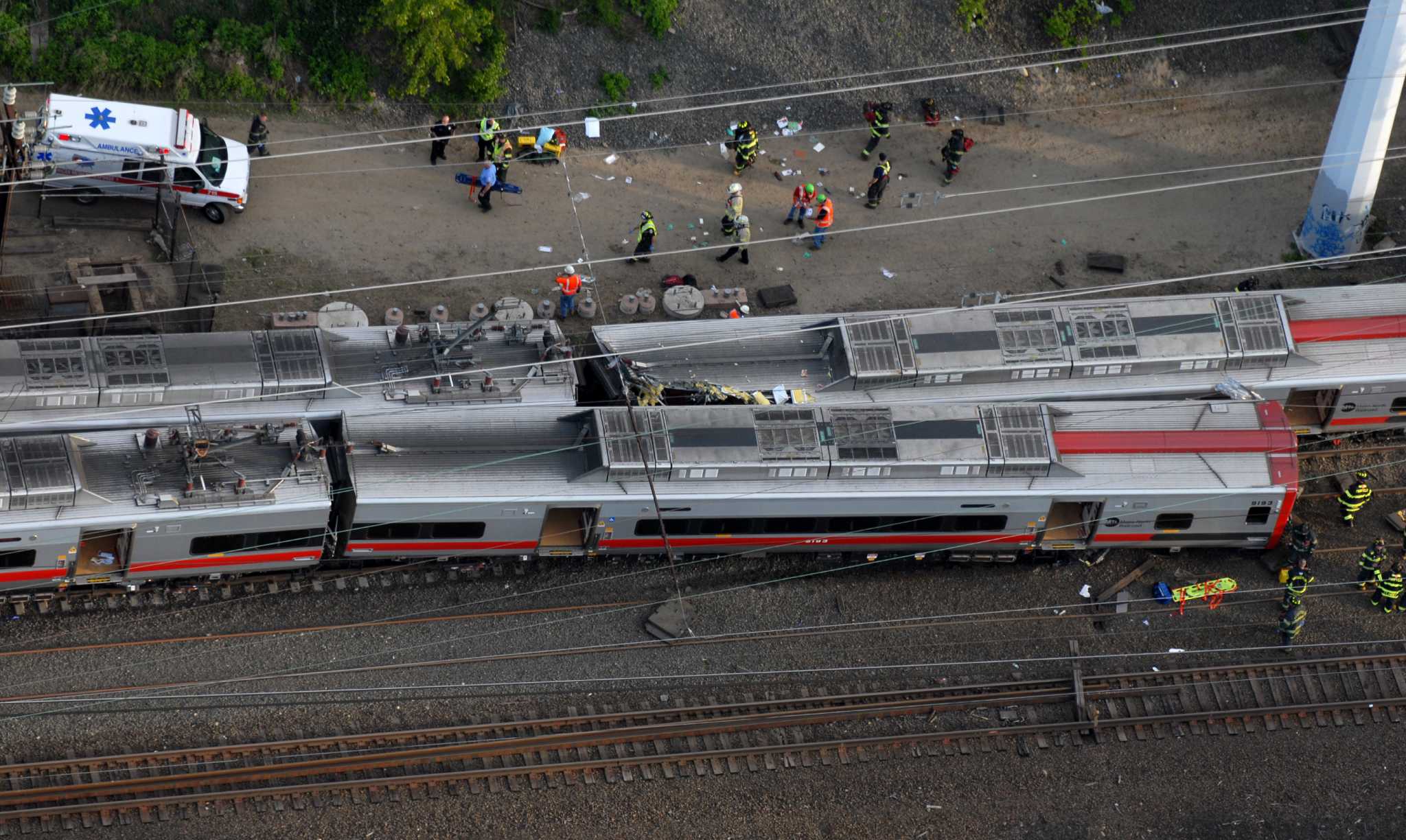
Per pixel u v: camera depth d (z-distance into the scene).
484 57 172.25
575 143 172.00
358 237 158.62
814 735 127.44
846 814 123.56
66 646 124.75
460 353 137.62
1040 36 186.50
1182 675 134.38
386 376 136.12
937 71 182.50
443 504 128.00
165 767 118.25
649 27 177.25
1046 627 137.50
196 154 153.38
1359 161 162.38
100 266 145.38
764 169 173.25
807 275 162.75
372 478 127.94
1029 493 135.50
